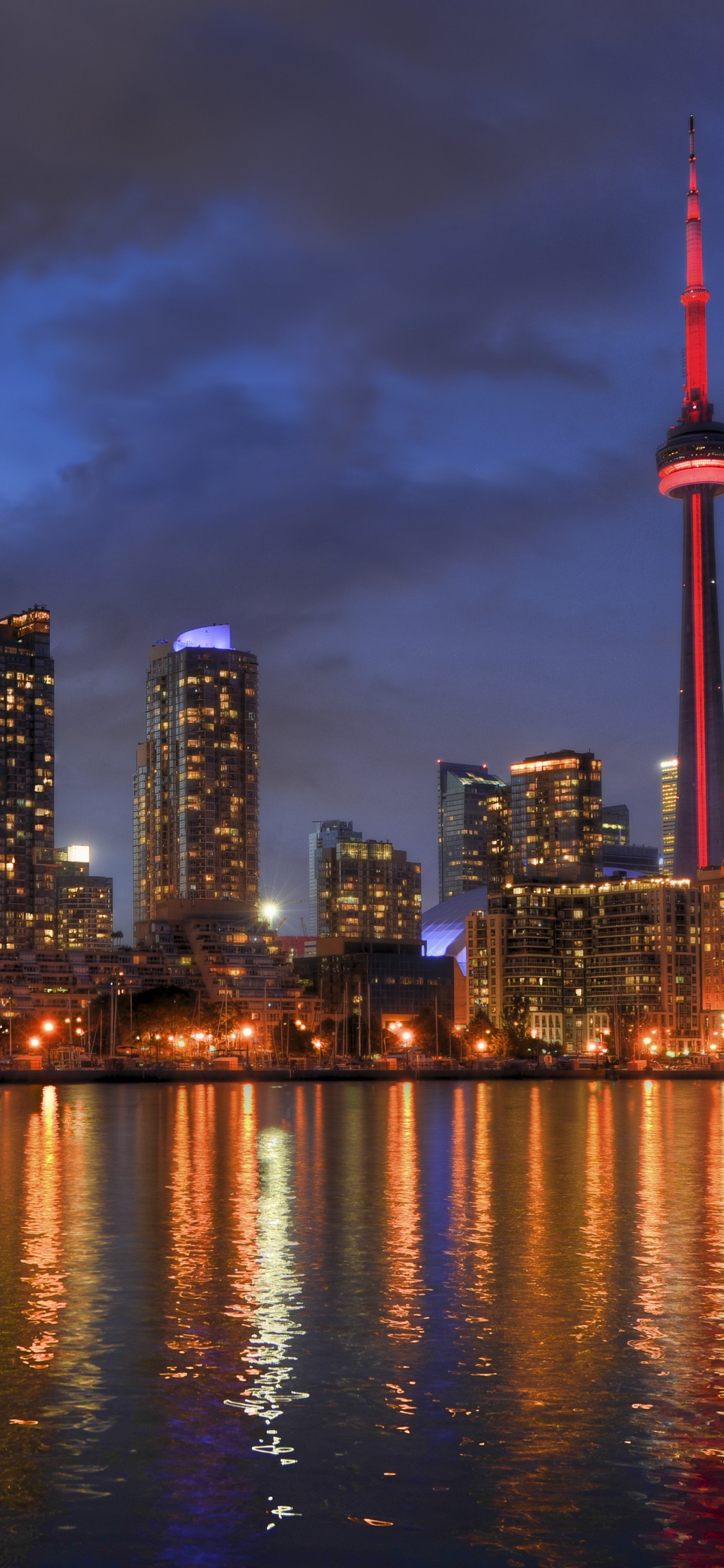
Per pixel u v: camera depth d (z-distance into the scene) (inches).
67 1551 1202.0
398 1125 6412.4
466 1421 1519.4
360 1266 2377.0
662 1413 1546.5
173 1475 1363.2
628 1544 1216.2
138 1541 1221.1
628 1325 1941.4
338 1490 1327.5
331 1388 1637.6
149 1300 2102.6
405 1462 1398.9
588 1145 5132.9
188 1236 2721.5
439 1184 3683.6
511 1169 4136.3
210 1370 1712.6
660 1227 2842.0
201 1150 4872.0
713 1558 1191.6
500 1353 1796.3
